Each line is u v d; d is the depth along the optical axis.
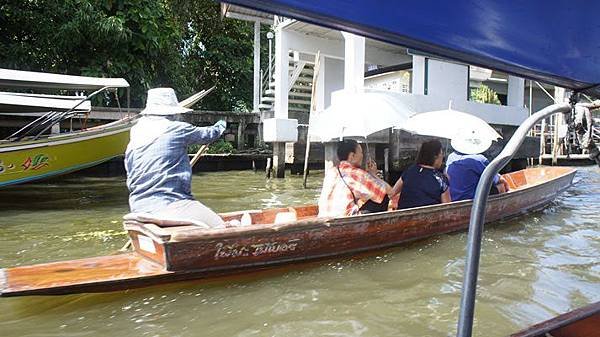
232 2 1.38
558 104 1.68
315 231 4.66
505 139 12.23
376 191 5.21
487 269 4.65
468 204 5.95
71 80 8.70
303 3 1.42
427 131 6.73
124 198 9.21
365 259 4.99
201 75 22.05
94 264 4.13
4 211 7.71
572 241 5.78
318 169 15.16
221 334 3.30
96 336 3.29
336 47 13.95
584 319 1.83
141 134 4.55
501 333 3.30
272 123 12.55
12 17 14.18
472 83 21.45
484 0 1.58
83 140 9.45
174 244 3.96
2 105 8.84
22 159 8.66
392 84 16.47
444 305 3.79
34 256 5.08
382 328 3.39
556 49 1.88
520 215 7.22
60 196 9.45
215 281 4.24
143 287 3.95
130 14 15.58
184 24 20.81
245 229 4.25
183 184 4.50
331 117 6.95
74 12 14.50
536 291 4.09
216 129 4.75
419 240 5.52
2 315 3.59
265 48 22.28
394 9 1.52
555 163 17.30
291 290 4.12
